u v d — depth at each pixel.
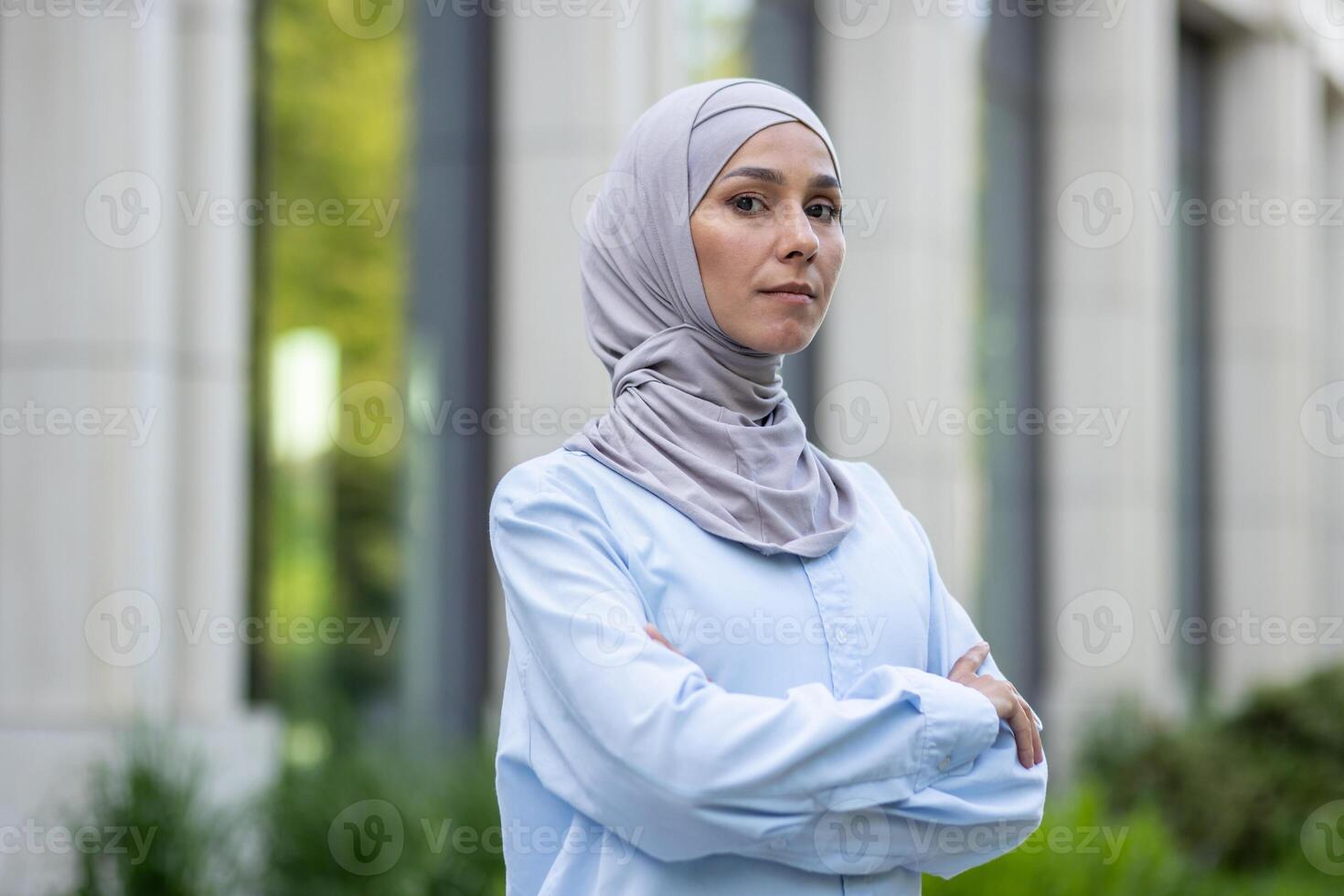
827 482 3.74
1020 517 17.41
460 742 11.71
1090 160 17.72
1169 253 19.33
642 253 3.69
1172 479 21.00
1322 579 25.44
